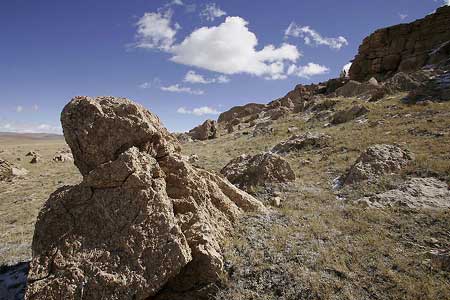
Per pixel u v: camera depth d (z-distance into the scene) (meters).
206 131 53.75
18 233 16.67
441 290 7.79
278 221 12.02
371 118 30.16
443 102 29.64
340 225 11.54
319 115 39.88
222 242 10.09
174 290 8.77
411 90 37.66
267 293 8.34
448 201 12.94
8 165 34.91
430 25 58.84
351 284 8.38
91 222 8.98
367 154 17.67
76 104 10.68
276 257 9.53
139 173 9.41
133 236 8.56
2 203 24.56
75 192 9.47
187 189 10.57
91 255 8.35
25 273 11.68
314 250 9.93
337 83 65.50
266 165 17.47
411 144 20.33
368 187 15.20
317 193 15.62
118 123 10.53
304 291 8.23
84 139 10.44
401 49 61.22
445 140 19.84
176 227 8.73
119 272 8.05
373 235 10.67
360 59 67.00
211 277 8.80
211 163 28.56
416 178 15.10
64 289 7.77
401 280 8.27
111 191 9.35
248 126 56.06
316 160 22.59
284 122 43.00
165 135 12.16
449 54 50.75
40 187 29.05
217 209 11.38
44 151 59.06
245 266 9.24
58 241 8.68
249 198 13.27
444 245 9.87
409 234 10.72
